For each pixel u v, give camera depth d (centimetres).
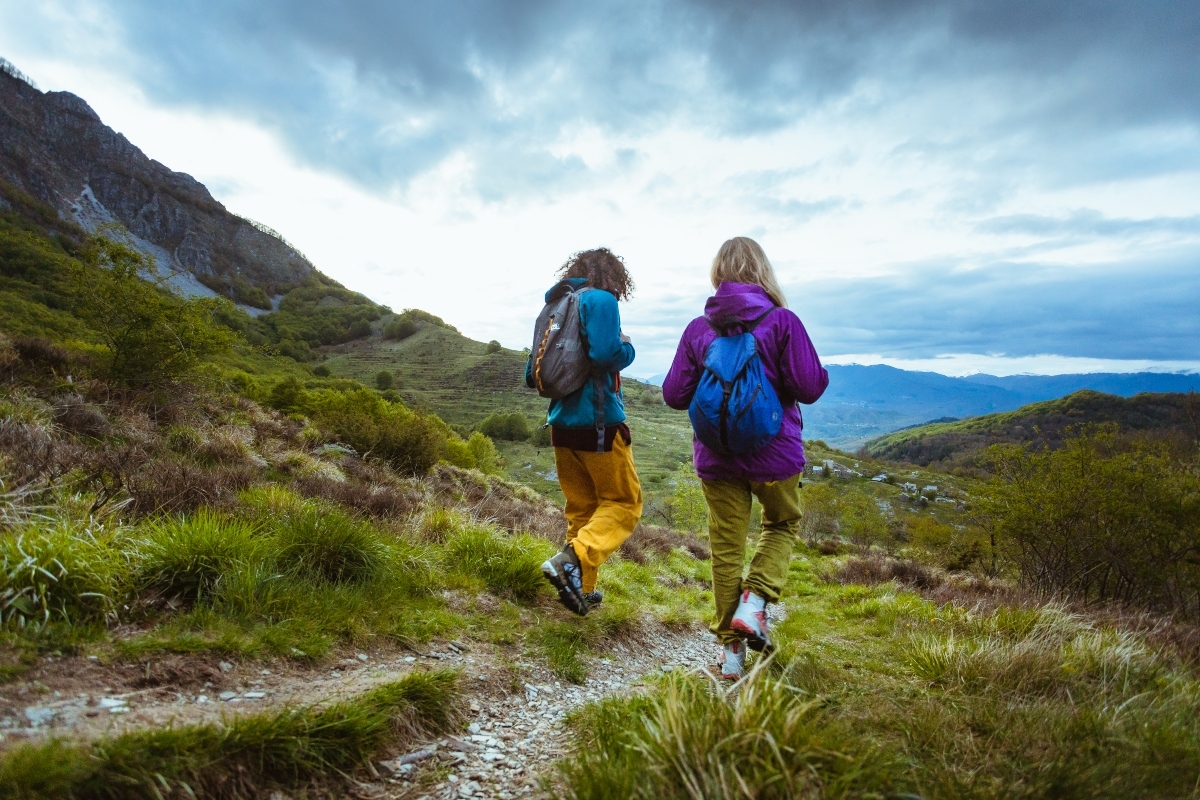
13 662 173
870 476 10344
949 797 143
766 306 285
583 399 329
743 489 299
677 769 143
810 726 160
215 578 257
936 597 774
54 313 3966
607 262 356
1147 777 150
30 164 19350
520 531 654
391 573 338
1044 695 241
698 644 455
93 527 270
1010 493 937
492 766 196
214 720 167
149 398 737
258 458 718
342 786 169
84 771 129
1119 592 830
